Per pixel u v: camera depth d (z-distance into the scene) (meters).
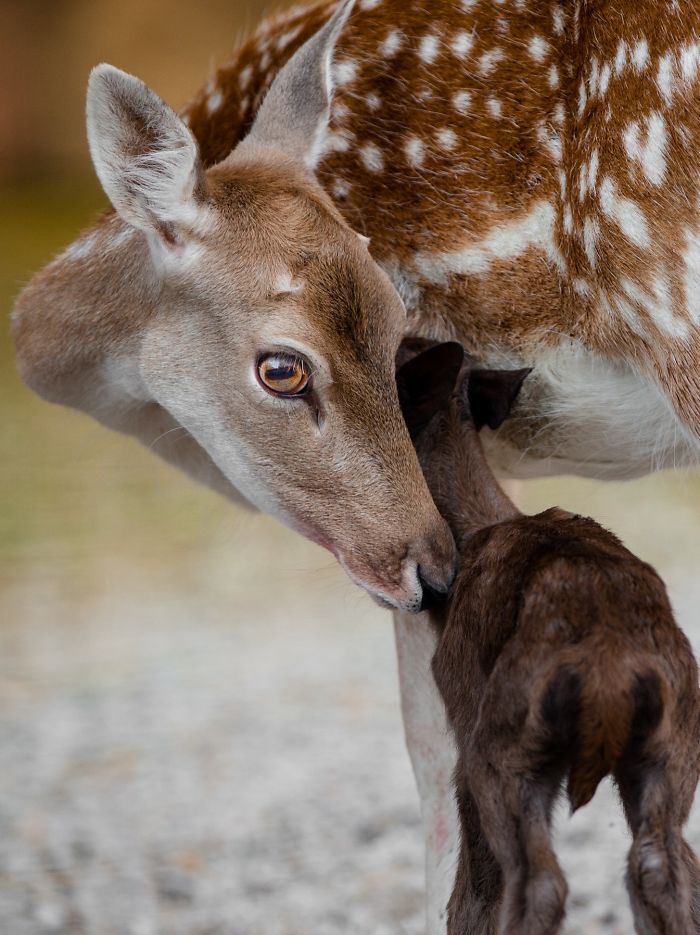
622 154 8.48
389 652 19.91
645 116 8.38
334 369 8.45
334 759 15.87
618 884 12.14
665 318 8.45
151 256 8.88
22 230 44.72
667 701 7.43
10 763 15.91
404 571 8.50
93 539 24.06
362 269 8.54
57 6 53.56
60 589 22.09
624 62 8.50
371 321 8.49
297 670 19.03
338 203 9.29
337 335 8.45
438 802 9.19
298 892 12.60
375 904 12.30
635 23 8.47
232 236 8.64
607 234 8.58
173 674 18.72
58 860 13.46
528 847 7.40
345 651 19.88
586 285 8.78
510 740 7.56
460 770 8.15
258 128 9.31
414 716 9.27
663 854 7.34
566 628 7.56
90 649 19.80
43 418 30.53
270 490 8.73
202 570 23.11
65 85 53.75
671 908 7.24
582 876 12.34
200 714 17.28
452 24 9.10
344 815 14.30
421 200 9.12
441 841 9.15
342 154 9.27
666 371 8.52
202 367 8.75
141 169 8.64
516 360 9.21
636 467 9.58
